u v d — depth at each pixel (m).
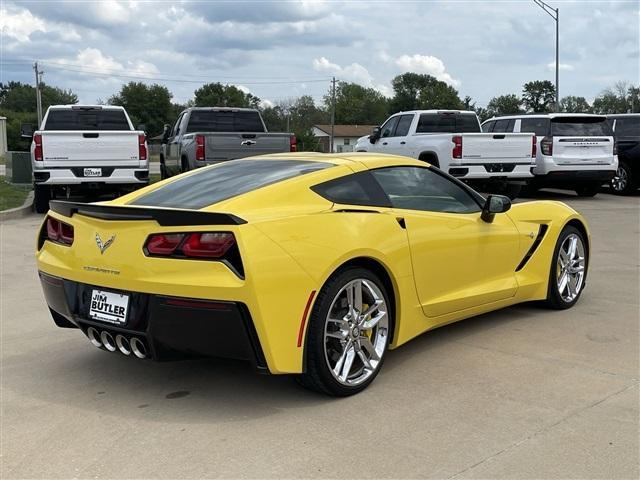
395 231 4.26
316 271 3.66
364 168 4.40
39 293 6.76
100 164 12.62
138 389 4.09
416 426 3.49
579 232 6.01
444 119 15.41
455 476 2.98
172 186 4.51
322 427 3.50
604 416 3.58
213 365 4.51
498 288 5.15
